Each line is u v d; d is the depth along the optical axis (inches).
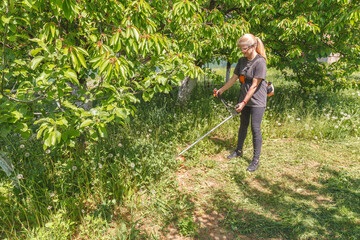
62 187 98.8
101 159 119.9
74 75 62.3
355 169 134.4
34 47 101.0
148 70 99.6
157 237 90.7
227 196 114.9
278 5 188.4
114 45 72.2
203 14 135.5
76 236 89.7
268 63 189.3
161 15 126.2
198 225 97.3
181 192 116.4
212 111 204.2
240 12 196.2
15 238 83.4
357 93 269.1
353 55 191.0
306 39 194.5
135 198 110.1
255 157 133.7
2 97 67.9
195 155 147.6
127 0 91.7
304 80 256.4
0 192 93.6
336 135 175.9
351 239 86.8
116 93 83.6
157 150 139.4
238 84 333.1
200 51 136.8
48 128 64.3
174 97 238.8
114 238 87.5
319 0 167.2
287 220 97.7
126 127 154.1
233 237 92.1
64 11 54.4
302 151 156.3
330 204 106.9
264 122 184.5
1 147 112.7
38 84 69.0
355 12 139.6
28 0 56.7
